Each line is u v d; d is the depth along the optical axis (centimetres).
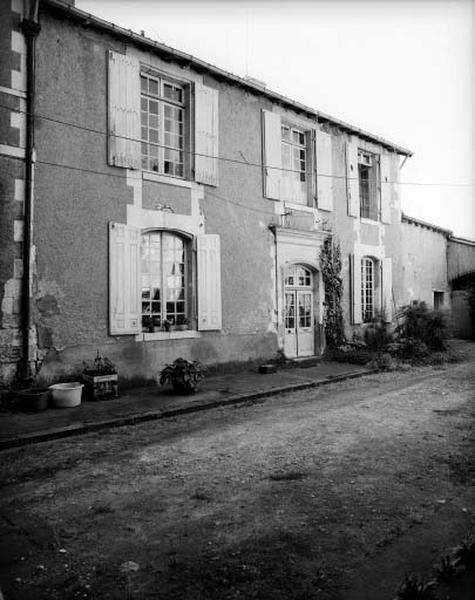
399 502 388
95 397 761
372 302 1482
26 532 347
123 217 855
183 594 269
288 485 428
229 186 1040
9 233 722
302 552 312
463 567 287
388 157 1524
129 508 386
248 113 1089
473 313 1861
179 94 985
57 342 769
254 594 267
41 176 758
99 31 834
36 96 757
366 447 537
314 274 1265
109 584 280
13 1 732
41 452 535
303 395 852
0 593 273
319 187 1257
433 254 1844
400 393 855
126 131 857
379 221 1484
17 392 695
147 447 550
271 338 1123
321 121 1281
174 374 811
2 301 715
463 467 467
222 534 339
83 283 802
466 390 877
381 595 266
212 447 546
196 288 968
